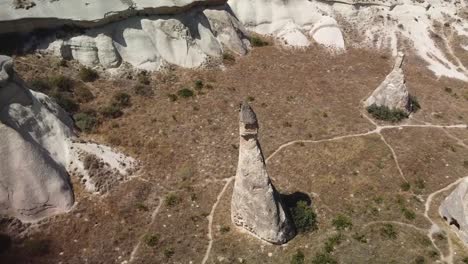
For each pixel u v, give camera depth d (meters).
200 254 29.97
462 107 47.81
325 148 39.34
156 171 35.81
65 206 32.22
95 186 33.50
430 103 47.62
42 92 39.00
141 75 44.38
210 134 39.66
